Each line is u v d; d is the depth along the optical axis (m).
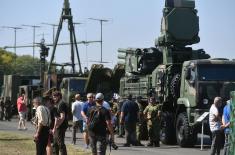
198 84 26.61
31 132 34.16
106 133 16.20
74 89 41.75
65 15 63.56
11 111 53.38
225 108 18.59
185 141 26.86
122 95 34.94
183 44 31.88
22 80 58.38
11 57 139.25
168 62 30.80
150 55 32.59
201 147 25.45
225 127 18.44
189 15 31.97
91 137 16.14
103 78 39.25
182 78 28.12
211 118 19.28
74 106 26.30
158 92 30.12
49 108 17.95
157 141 26.94
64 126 18.38
